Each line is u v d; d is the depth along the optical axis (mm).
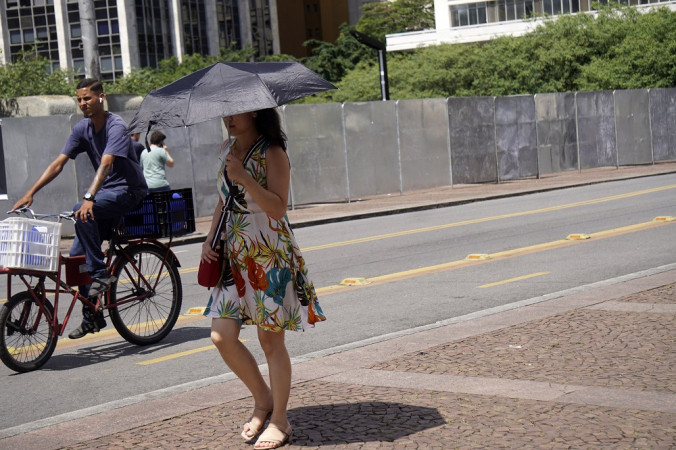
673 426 4090
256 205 4238
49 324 6637
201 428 4582
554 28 51688
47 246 6430
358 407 4742
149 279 7297
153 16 79375
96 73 19344
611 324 6422
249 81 4094
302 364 5871
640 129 30672
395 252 12531
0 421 5285
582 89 45938
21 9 78062
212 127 20188
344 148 22344
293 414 4703
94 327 6902
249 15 91438
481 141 25797
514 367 5371
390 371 5508
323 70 74812
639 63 42969
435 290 9094
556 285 8867
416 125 24109
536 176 27344
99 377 6289
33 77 36688
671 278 8352
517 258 11008
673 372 5027
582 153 28734
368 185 22922
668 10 44812
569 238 12672
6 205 17734
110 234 6969
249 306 4289
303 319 4332
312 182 21656
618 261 10141
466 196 22141
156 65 79125
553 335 6195
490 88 52812
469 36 79188
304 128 21422
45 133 17891
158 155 15703
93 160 6969
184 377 6141
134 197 6910
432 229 15445
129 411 5004
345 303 8680
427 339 6395
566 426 4168
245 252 4246
